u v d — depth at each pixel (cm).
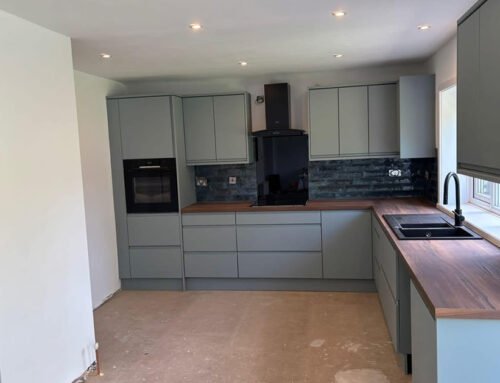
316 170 528
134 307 459
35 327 273
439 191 429
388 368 312
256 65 452
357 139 486
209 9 267
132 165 498
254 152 537
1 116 250
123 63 414
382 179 517
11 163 256
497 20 188
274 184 538
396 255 296
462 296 190
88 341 323
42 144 282
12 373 254
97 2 246
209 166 547
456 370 181
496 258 245
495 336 177
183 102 511
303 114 523
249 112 522
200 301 468
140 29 304
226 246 491
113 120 495
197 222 493
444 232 323
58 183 296
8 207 253
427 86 446
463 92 237
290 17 291
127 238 507
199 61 421
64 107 305
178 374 318
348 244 467
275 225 480
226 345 360
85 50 358
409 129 454
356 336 365
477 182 398
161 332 392
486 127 203
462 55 238
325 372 310
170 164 490
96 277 465
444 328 179
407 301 296
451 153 423
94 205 465
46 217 284
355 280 475
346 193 525
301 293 479
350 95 483
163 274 505
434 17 303
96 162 471
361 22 309
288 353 341
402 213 406
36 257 274
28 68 273
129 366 333
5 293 250
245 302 459
